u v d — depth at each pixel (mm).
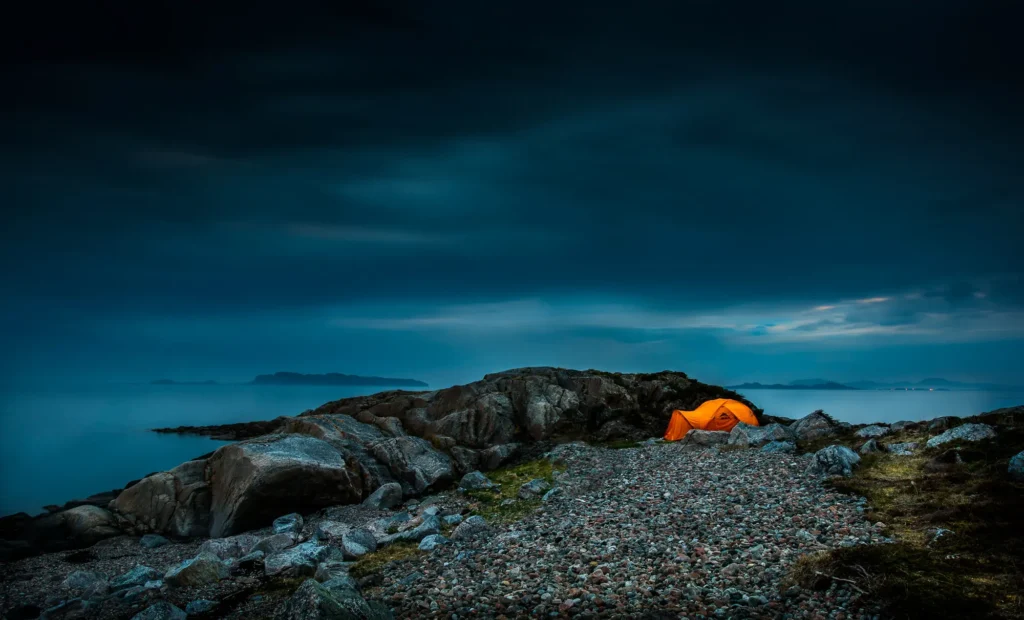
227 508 24188
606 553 14070
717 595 10906
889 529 13406
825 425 27375
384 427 34406
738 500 17469
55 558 21438
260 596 15281
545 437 34156
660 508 17797
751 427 27266
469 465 30406
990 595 9516
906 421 24594
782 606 10211
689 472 22328
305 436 28172
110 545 23391
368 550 18125
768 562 12312
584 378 37875
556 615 10852
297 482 24531
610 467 25500
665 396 37750
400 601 12352
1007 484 14508
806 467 20203
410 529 19375
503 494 23906
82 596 16453
